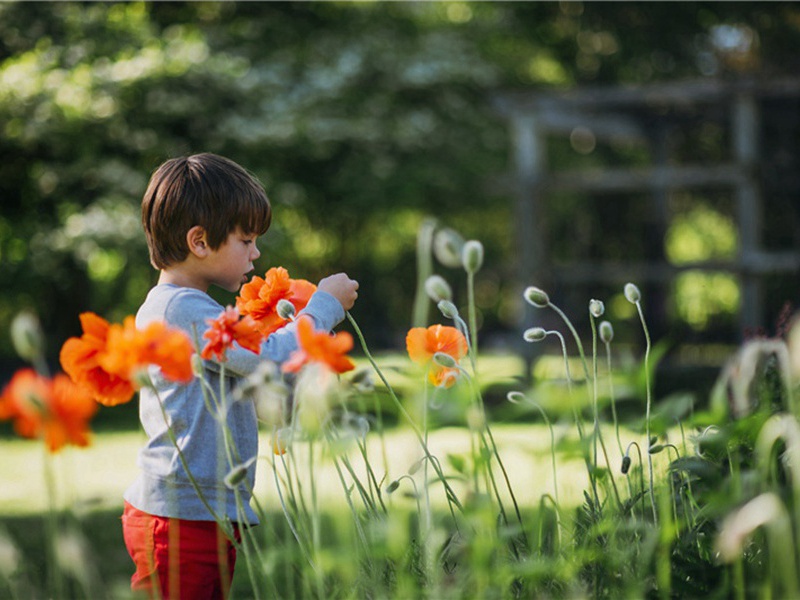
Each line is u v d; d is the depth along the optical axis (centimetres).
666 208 1279
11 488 545
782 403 204
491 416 626
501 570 159
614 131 1145
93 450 703
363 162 1305
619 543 188
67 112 1083
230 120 1174
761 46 1522
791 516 159
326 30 1350
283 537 321
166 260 237
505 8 1584
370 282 1742
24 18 1170
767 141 1175
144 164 1173
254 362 211
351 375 173
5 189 1149
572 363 899
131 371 163
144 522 218
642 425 192
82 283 1267
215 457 218
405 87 1316
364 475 354
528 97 1016
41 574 271
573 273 1030
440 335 192
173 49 1179
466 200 1436
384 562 178
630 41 1565
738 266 988
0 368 1266
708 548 191
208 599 217
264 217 241
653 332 1305
